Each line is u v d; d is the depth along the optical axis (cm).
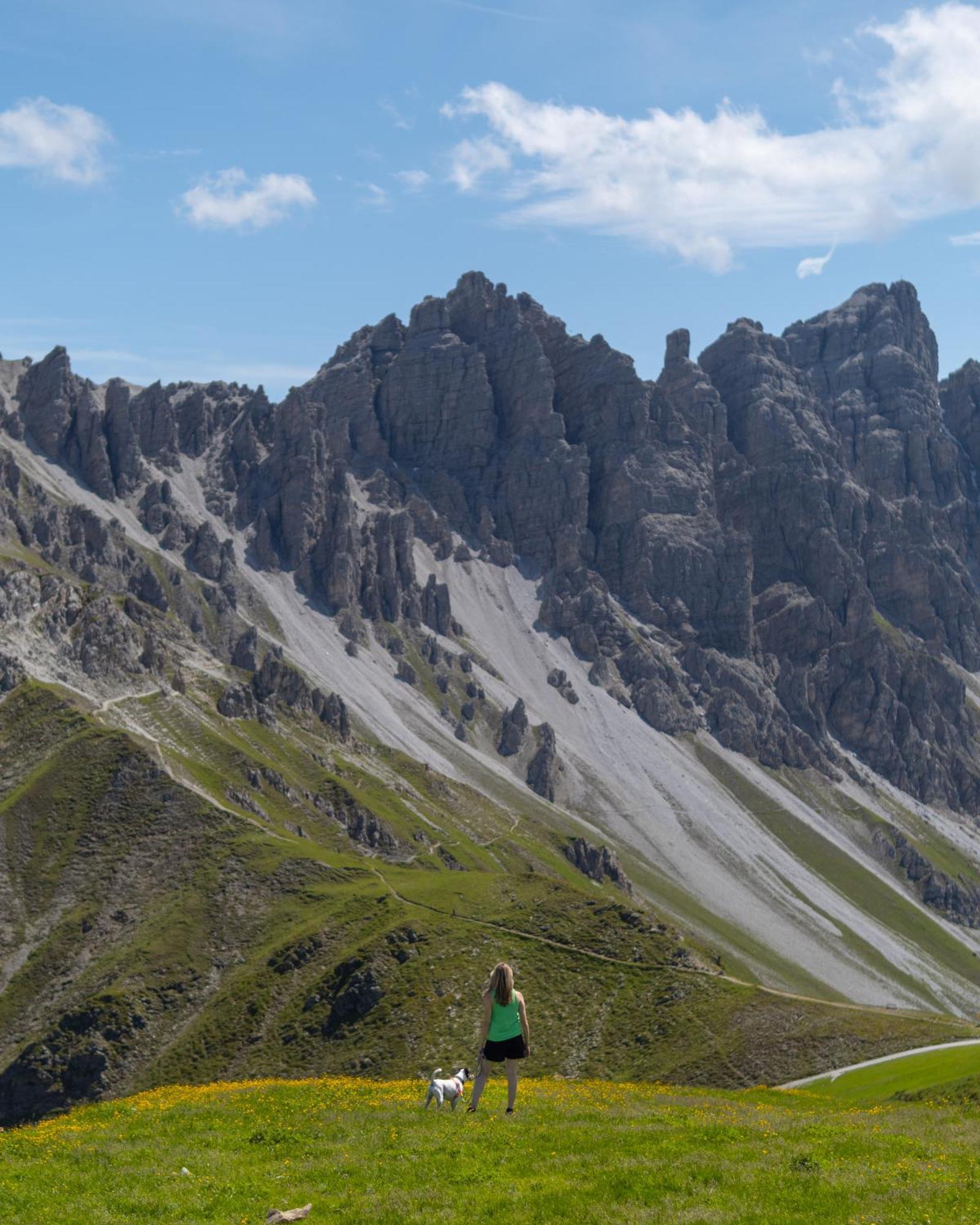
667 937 18625
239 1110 4388
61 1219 2886
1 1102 17512
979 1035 13900
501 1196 2986
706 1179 3170
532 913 19925
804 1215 2827
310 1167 3325
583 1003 16950
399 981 18088
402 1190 3073
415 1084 5528
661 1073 14875
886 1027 14650
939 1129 4456
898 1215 2828
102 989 19362
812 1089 11812
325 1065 16875
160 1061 17812
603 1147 3534
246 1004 18562
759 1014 15538
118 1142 3812
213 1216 2912
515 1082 3797
